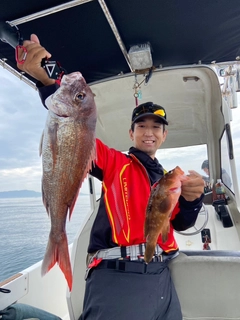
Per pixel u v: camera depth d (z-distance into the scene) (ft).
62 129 4.15
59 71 4.83
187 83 9.95
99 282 5.19
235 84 10.56
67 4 6.23
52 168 4.12
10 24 6.70
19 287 7.25
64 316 9.05
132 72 9.45
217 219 11.66
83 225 8.93
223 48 8.64
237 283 6.01
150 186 5.69
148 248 4.37
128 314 4.83
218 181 12.21
